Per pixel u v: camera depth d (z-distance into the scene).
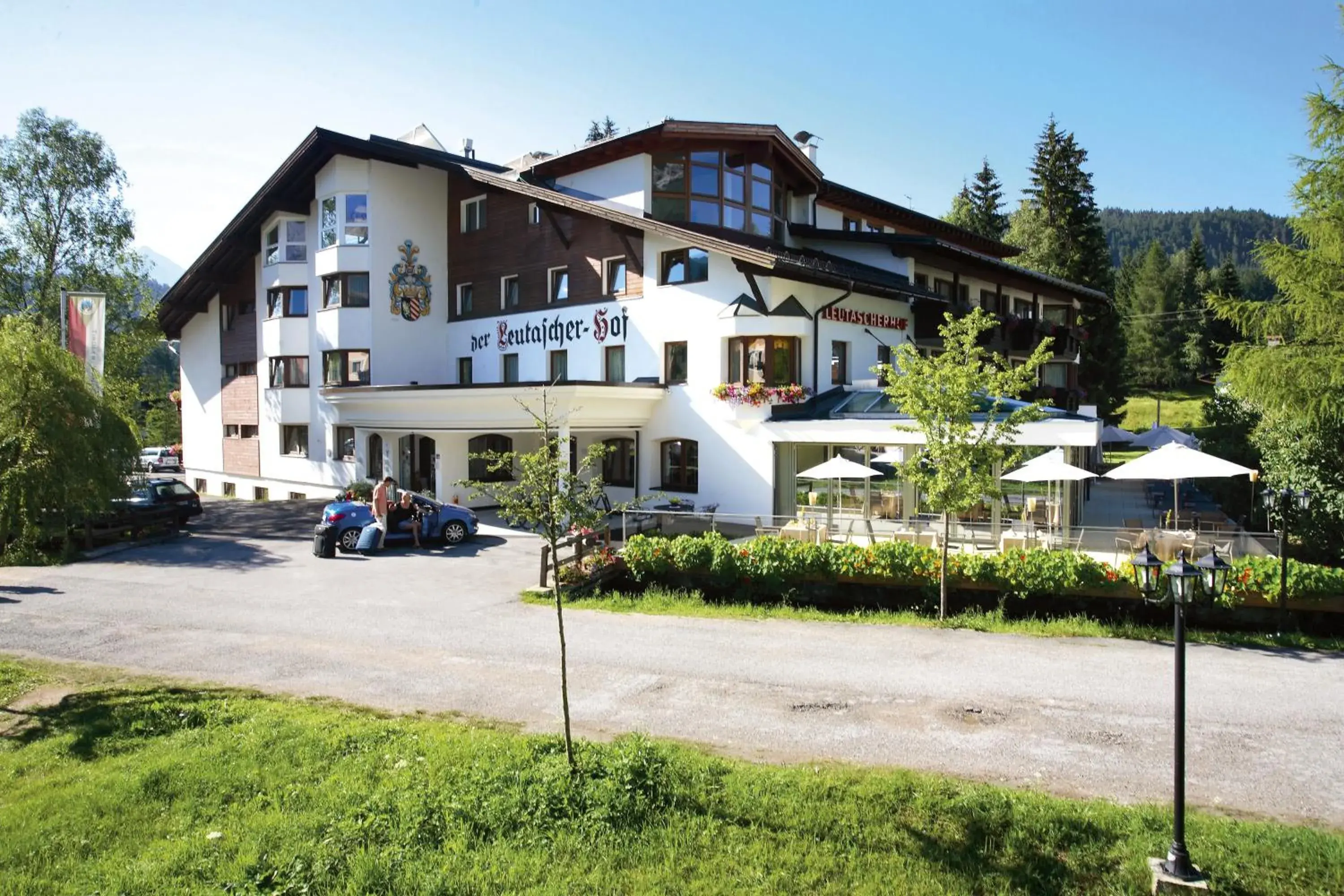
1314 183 17.81
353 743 7.98
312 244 31.56
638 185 24.77
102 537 21.47
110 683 10.16
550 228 27.56
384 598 15.17
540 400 22.44
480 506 27.77
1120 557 16.61
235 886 5.63
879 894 5.47
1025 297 35.84
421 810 6.52
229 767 7.46
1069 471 18.23
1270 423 21.08
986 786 6.88
